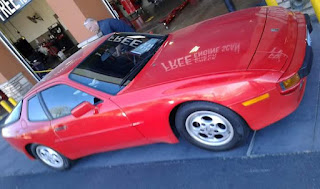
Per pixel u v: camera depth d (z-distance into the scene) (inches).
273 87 89.5
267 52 96.4
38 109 146.3
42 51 626.2
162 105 103.8
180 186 109.2
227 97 92.3
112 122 119.1
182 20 328.5
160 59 122.0
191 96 96.8
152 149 136.9
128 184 126.3
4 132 169.8
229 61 98.7
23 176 187.5
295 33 105.2
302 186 85.5
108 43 147.6
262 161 99.5
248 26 117.3
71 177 156.9
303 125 104.0
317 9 156.3
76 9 285.1
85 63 135.7
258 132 111.9
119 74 124.0
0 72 365.7
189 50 117.7
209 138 109.9
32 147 162.9
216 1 321.7
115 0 509.7
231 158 107.3
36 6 625.9
